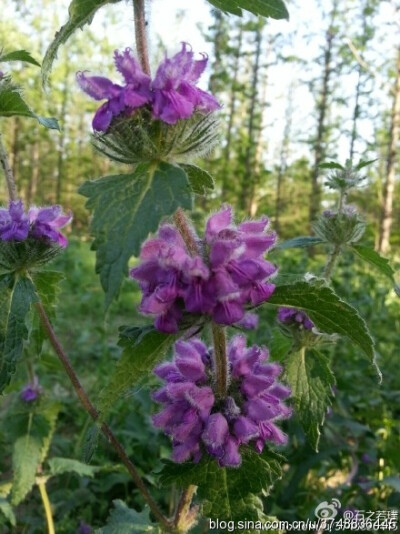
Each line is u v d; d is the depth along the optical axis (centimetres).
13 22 148
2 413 45
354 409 51
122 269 13
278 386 20
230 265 16
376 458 43
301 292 17
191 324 16
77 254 156
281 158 317
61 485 45
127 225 14
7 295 22
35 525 39
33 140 267
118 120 16
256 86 271
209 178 19
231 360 20
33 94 169
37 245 23
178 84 16
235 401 19
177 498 37
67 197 374
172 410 18
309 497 40
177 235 16
